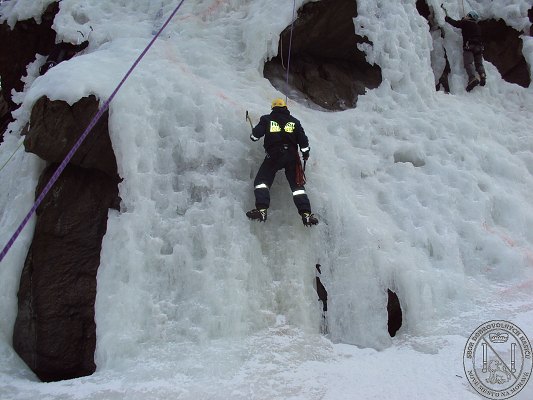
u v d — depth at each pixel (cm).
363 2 699
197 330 425
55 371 455
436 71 803
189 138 522
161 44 654
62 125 502
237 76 647
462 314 472
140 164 499
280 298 469
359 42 718
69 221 503
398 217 552
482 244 557
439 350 422
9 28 785
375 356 426
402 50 718
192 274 453
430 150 648
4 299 475
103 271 459
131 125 502
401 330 466
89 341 462
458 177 616
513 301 494
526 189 666
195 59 649
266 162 501
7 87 812
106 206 509
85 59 571
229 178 512
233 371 392
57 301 474
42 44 798
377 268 481
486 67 847
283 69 703
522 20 859
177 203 490
